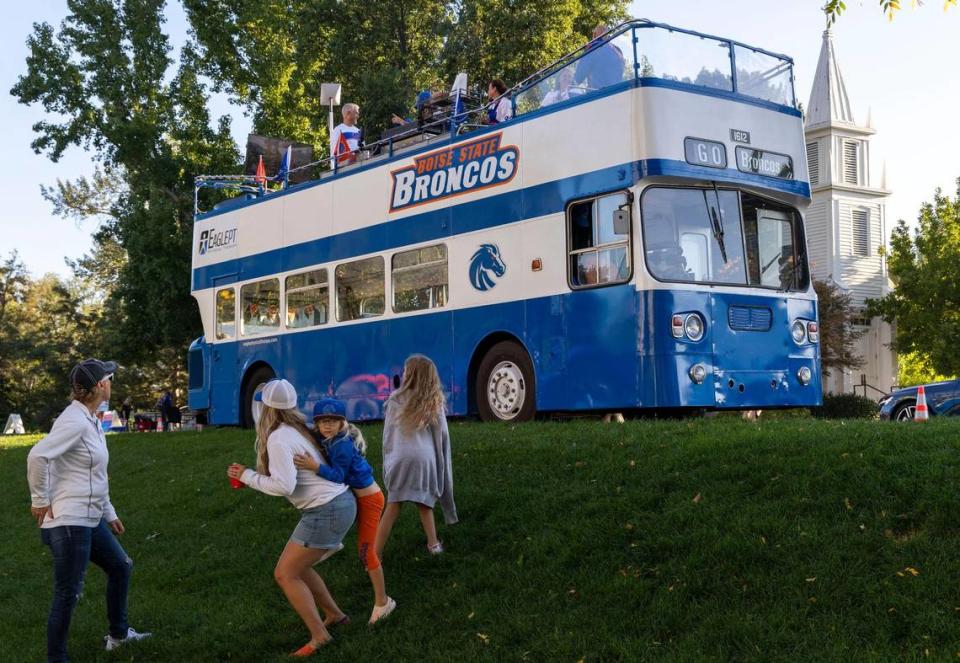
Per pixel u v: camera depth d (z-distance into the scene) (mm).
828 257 43281
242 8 36594
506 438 10930
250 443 15234
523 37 34406
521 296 12773
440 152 14227
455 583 7520
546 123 12680
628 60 11867
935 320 38594
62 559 6828
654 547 7145
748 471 7973
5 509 13930
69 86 35625
